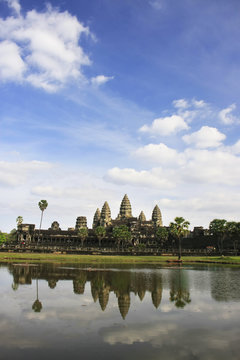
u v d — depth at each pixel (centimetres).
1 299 2655
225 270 5825
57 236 15625
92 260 7850
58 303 2534
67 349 1531
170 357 1448
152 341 1661
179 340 1680
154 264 7275
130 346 1580
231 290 3341
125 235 13750
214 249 11619
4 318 2050
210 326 1936
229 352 1517
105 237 15862
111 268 5834
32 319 2036
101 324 1953
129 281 3975
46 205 13588
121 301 2677
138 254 10156
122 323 1983
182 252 10294
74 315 2158
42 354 1466
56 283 3647
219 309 2400
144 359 1420
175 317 2144
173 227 8775
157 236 15212
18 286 3378
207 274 5034
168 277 4506
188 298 2858
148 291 3222
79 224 19450
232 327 1920
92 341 1648
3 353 1473
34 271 4916
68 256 8656
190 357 1450
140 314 2220
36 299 2681
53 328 1853
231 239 11638
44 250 9825
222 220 11281
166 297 2897
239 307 2480
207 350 1538
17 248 9744
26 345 1578
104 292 3111
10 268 5356
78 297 2812
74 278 4150
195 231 14700
